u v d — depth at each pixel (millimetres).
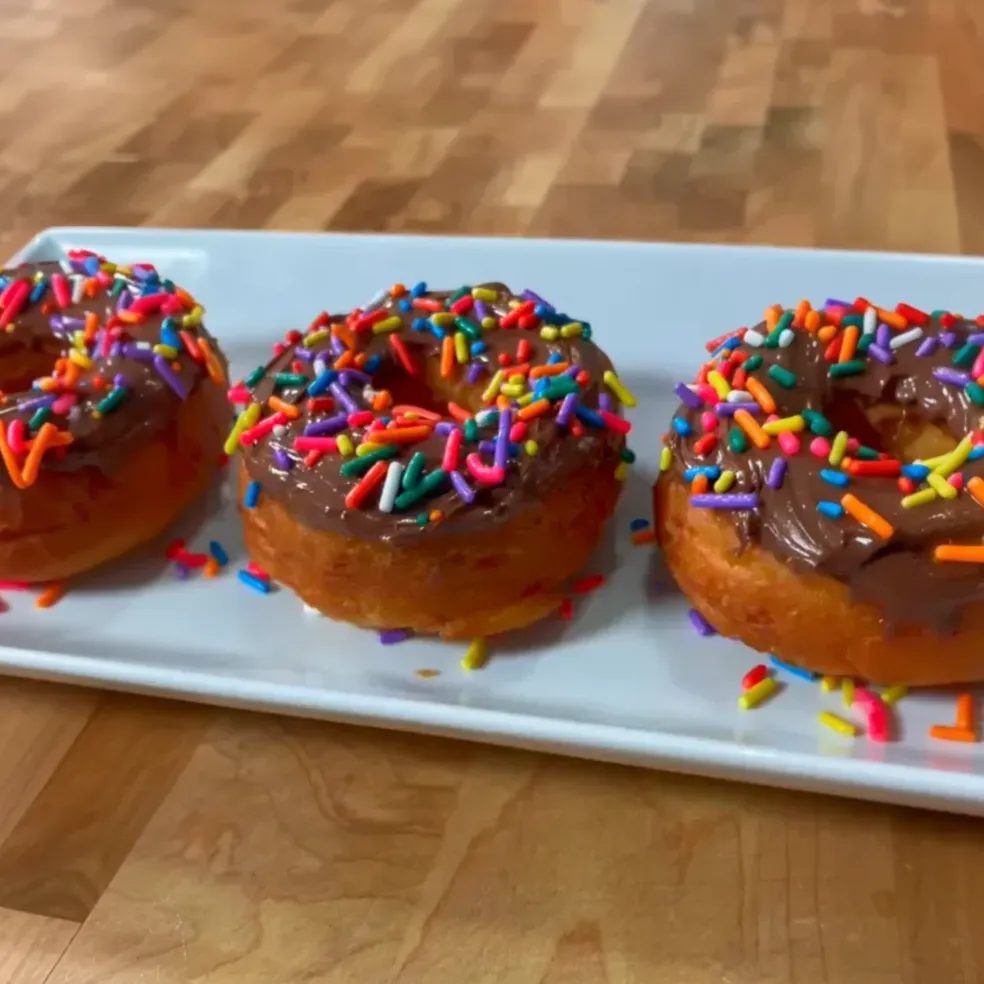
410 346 223
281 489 198
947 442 200
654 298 267
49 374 242
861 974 148
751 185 322
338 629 208
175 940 158
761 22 416
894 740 177
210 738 188
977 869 158
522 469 192
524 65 404
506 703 190
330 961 154
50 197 348
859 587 175
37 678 198
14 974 156
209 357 236
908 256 257
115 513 217
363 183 343
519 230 312
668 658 197
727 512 187
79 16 473
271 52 430
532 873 163
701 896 159
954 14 408
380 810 174
